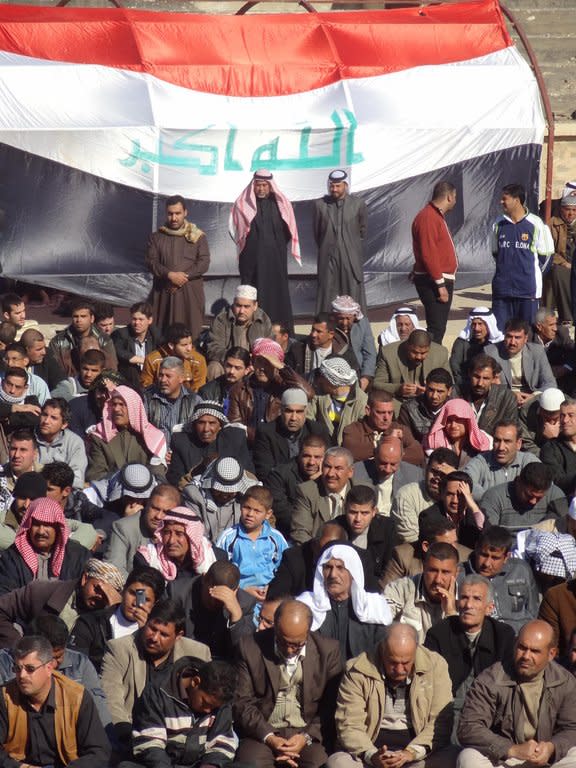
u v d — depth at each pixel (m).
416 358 18.67
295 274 24.11
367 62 24.36
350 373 17.27
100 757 11.12
